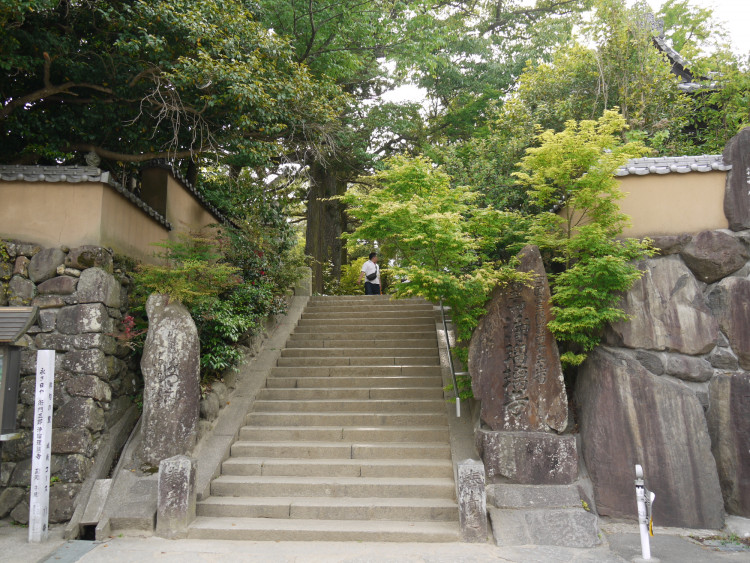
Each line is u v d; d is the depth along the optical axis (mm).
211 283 7906
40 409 5719
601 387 6609
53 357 5887
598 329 6961
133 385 7543
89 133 9602
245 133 9859
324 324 11289
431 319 11031
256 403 8195
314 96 9992
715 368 6711
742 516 6258
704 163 7227
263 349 9906
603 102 11398
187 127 10016
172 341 6836
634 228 7223
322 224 17047
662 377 6633
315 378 8820
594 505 6215
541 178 7172
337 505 5965
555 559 5098
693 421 6336
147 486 6176
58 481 6152
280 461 6840
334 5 12555
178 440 6555
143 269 7418
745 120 10633
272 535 5586
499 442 6484
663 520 6105
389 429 7395
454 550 5285
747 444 6367
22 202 7020
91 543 5496
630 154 6816
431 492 6246
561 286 7012
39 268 6770
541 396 6633
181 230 10273
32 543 5500
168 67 8492
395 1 13469
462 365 8008
